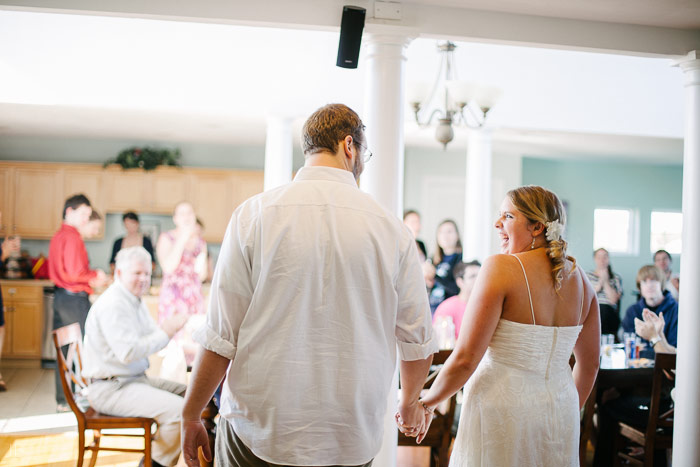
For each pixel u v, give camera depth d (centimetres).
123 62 476
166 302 614
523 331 210
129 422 331
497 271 208
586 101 552
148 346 335
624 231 1002
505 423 209
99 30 471
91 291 598
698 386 310
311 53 501
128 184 772
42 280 700
